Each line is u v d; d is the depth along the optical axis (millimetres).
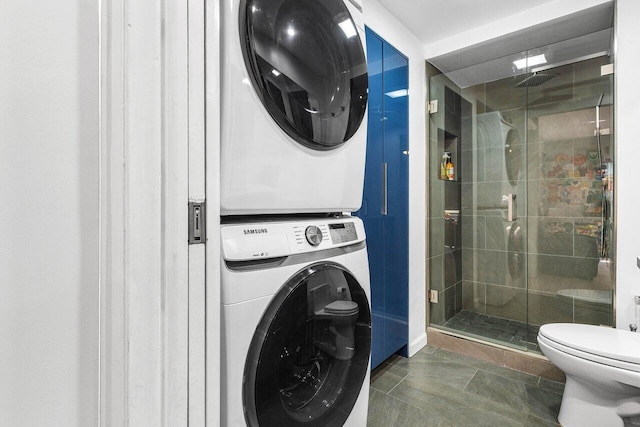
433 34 2305
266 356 788
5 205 534
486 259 2803
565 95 2340
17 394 547
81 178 610
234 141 747
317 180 980
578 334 1509
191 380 643
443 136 2637
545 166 2492
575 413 1445
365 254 1165
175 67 616
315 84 941
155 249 595
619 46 1736
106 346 594
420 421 1542
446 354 2289
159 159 601
